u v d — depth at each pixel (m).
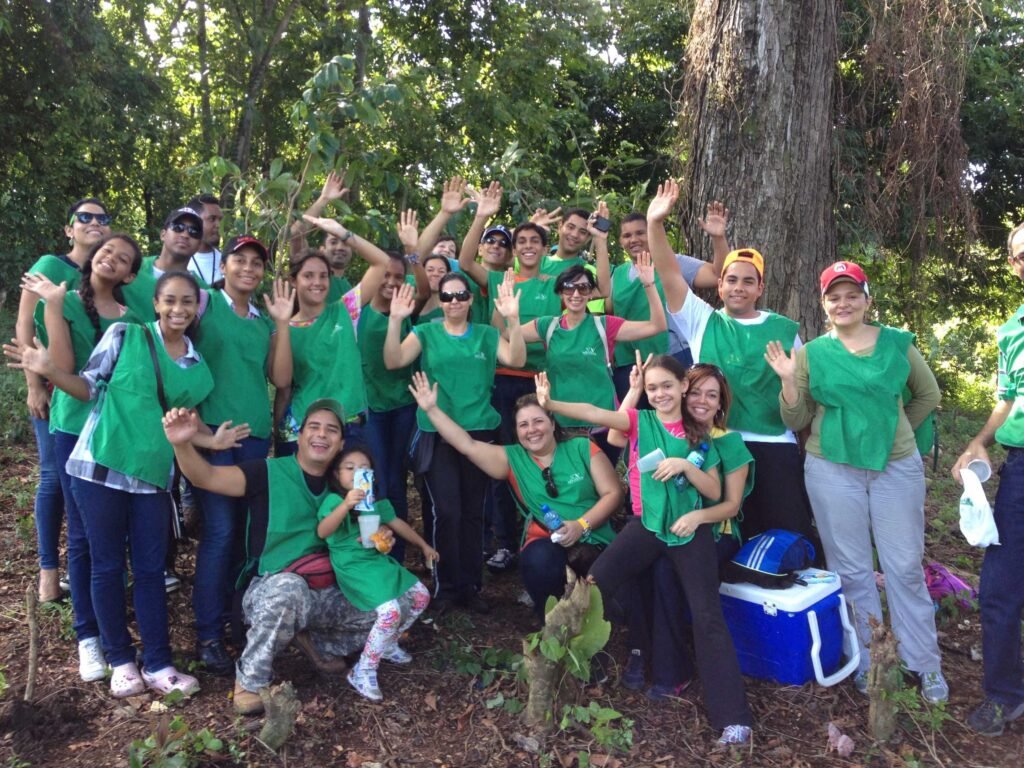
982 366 12.01
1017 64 12.04
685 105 5.57
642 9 13.16
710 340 4.27
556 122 13.57
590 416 3.96
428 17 14.88
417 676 3.83
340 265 5.06
